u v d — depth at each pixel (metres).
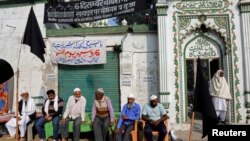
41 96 10.88
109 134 8.00
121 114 7.69
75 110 8.09
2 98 10.31
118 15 10.72
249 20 9.82
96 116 7.89
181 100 10.01
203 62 10.26
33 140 8.62
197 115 10.54
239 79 9.88
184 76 10.09
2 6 11.38
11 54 11.22
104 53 10.62
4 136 9.17
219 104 9.12
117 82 10.68
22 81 11.04
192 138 8.29
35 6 11.20
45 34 10.96
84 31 10.81
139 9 10.48
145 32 10.58
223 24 10.08
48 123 8.27
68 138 8.45
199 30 10.23
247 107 9.70
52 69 10.91
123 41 10.65
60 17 11.10
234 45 9.98
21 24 11.27
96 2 10.95
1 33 11.34
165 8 10.10
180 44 10.12
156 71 10.48
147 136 7.31
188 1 10.18
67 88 10.89
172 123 9.89
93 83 10.78
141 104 10.46
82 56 10.73
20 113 8.86
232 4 10.07
